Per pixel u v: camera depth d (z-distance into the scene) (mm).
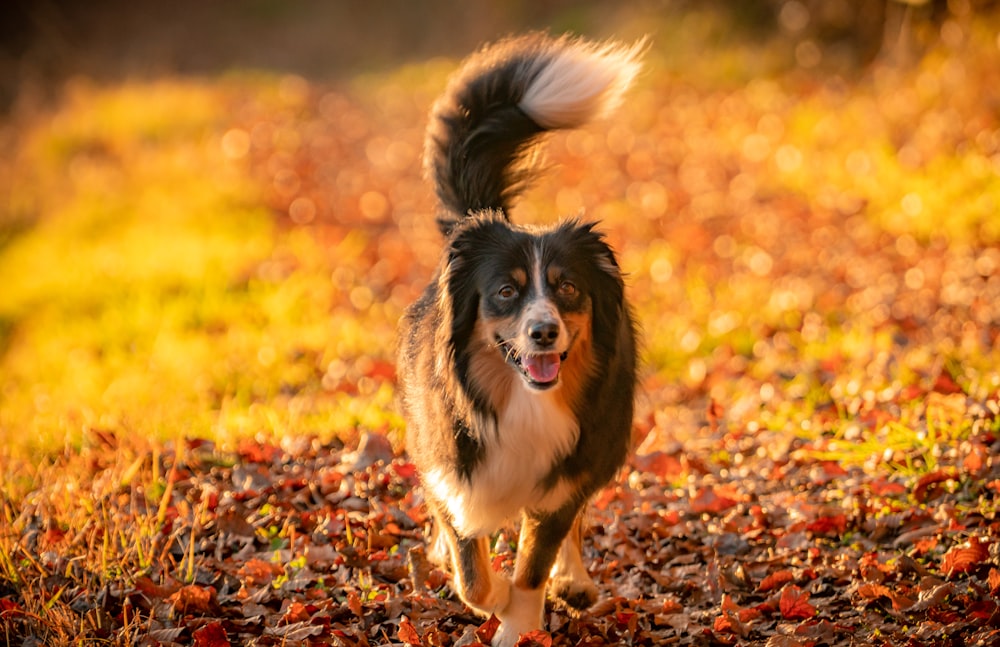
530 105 6086
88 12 36594
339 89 27688
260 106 24109
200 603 5297
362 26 34625
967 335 8664
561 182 16734
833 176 14445
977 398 7254
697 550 6027
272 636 4953
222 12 37094
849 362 8953
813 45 20703
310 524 6328
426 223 15227
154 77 29875
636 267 12602
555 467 4977
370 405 8688
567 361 4973
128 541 6035
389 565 5820
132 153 19281
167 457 7418
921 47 17578
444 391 5039
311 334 10992
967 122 14039
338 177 18516
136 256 13734
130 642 4930
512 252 4957
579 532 5508
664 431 8172
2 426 8664
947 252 11086
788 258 12133
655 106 20000
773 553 5926
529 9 30562
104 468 7328
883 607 5117
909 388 7570
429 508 5340
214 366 10164
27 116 23484
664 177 16219
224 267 13133
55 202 17281
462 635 5082
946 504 6023
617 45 6301
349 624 5195
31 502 6582
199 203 16344
